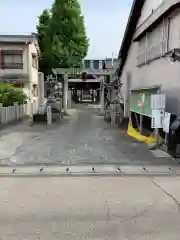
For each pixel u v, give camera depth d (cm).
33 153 798
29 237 339
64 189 512
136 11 1354
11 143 942
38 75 2562
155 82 1098
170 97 934
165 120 796
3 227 366
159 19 995
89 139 1020
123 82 1791
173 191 503
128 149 847
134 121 1257
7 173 618
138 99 1123
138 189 513
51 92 2570
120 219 389
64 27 2764
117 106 1709
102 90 2341
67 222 379
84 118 1856
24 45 2128
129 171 634
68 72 2298
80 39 2867
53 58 2791
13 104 1680
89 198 466
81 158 743
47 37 2833
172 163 698
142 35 1259
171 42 939
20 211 415
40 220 386
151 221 383
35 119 1614
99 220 385
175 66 891
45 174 611
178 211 416
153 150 830
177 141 754
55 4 2781
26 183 549
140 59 1316
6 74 2147
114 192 496
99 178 583
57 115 1859
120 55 1686
